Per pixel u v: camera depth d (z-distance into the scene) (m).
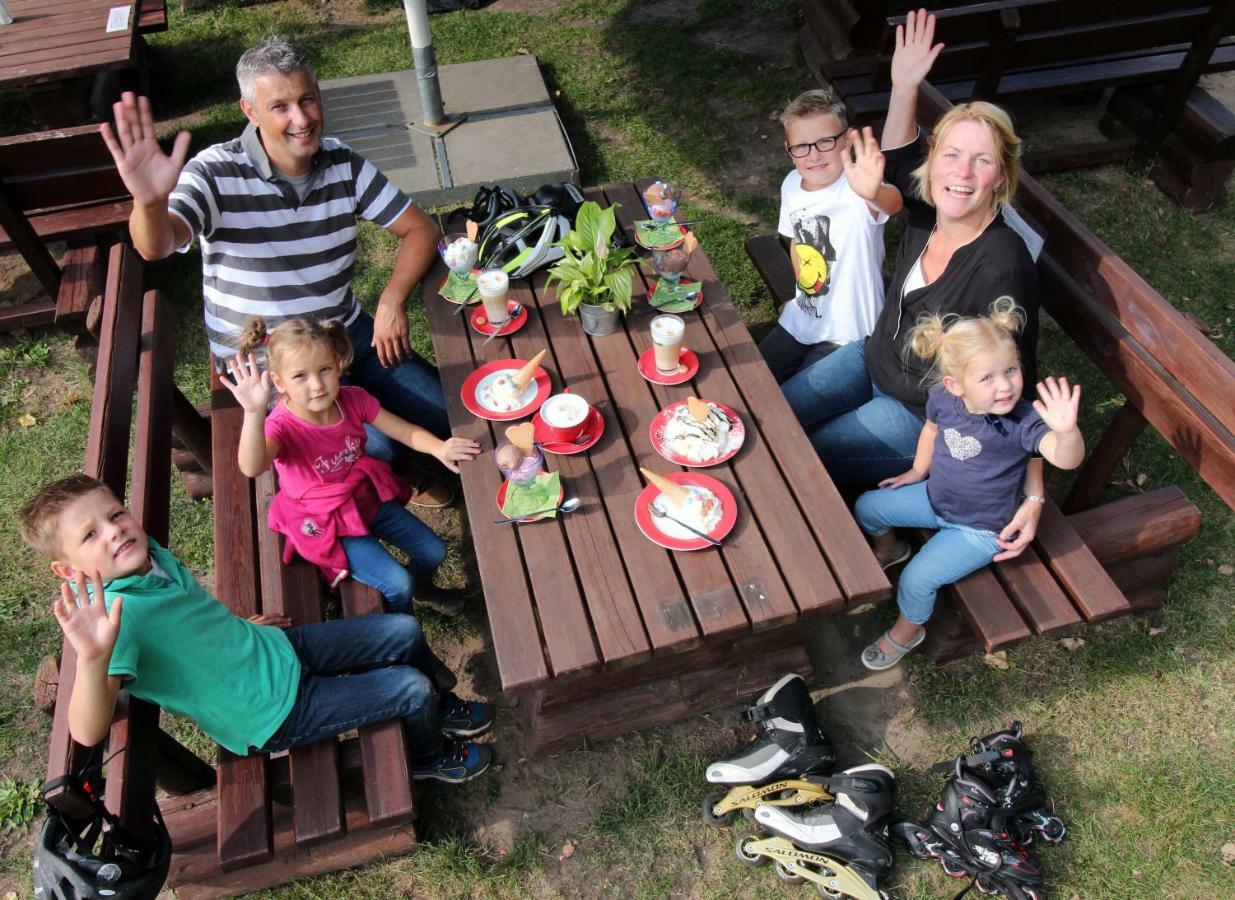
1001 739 2.83
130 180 2.64
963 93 5.28
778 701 2.95
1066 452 2.50
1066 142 5.59
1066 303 3.22
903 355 3.02
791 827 2.73
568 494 2.67
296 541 2.94
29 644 3.48
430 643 3.45
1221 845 2.80
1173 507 3.13
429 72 5.36
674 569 2.50
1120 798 2.92
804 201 3.37
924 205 3.07
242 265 3.23
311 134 3.02
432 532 3.21
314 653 2.68
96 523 2.12
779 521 2.59
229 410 3.45
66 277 4.46
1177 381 2.85
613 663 2.34
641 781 3.03
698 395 2.94
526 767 3.09
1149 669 3.24
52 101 5.30
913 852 2.78
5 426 4.25
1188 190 5.04
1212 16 4.69
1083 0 4.67
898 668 3.30
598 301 3.07
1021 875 2.65
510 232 3.44
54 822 1.97
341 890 2.81
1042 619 2.74
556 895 2.80
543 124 5.62
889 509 3.05
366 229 5.16
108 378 2.91
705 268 3.42
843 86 5.41
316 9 7.10
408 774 2.53
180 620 2.24
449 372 3.08
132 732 2.25
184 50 6.66
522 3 7.09
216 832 2.55
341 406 2.93
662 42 6.55
